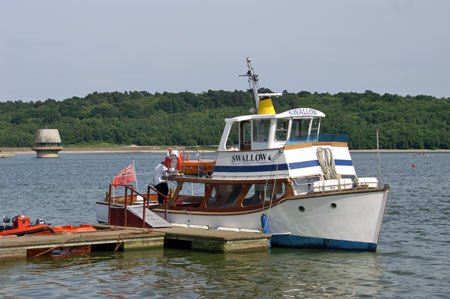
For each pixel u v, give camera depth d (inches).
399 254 827.4
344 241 813.2
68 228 887.7
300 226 831.7
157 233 868.0
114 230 900.0
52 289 641.6
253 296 617.3
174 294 623.5
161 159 6407.5
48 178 2994.6
